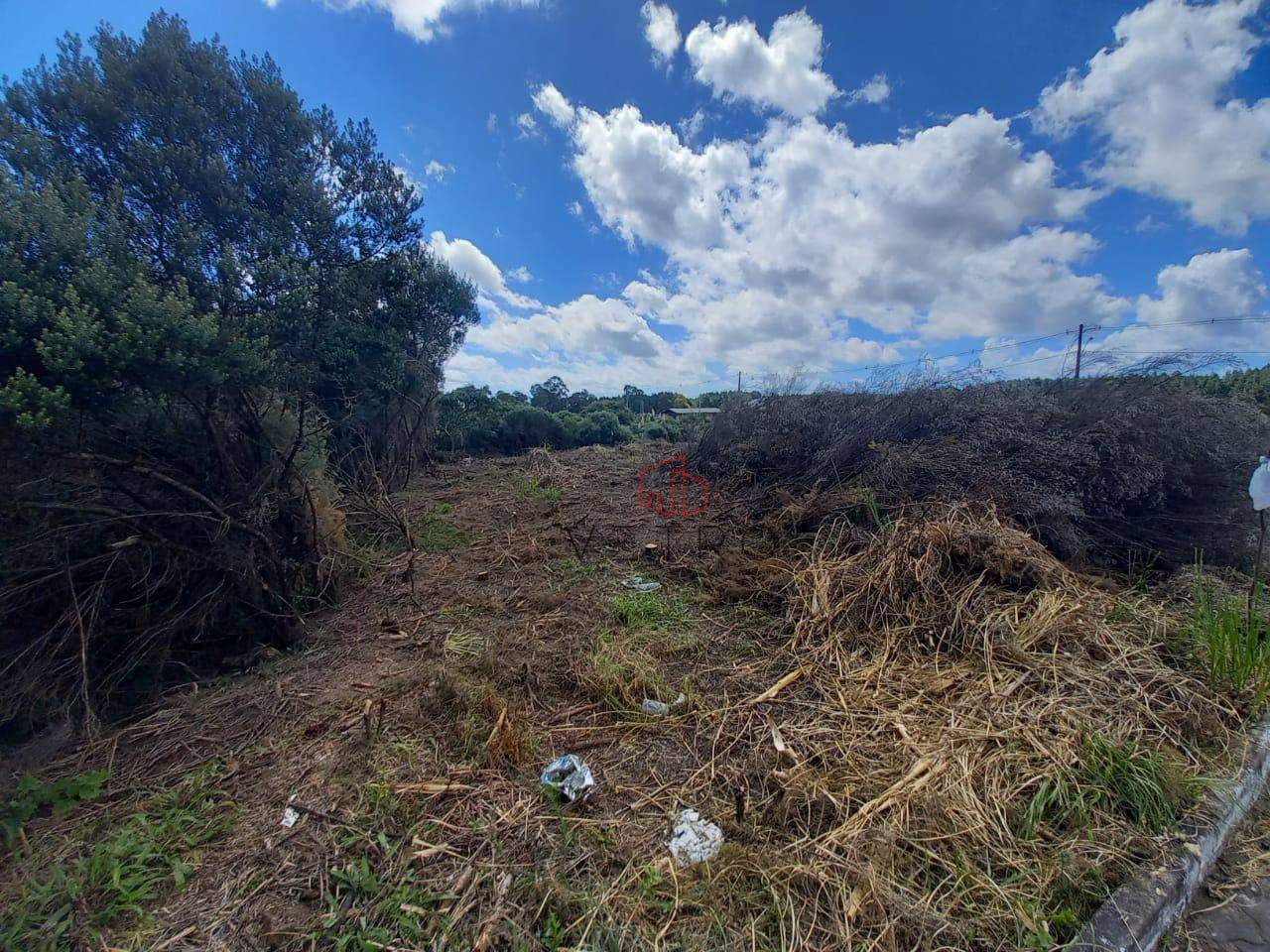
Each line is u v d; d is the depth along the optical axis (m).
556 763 2.16
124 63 3.54
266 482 3.41
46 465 2.48
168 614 3.00
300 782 2.10
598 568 4.59
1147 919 1.51
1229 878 1.77
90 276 2.34
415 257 6.82
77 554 2.76
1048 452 4.23
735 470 6.97
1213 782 2.00
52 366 2.19
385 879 1.65
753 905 1.58
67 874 1.71
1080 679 2.56
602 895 1.60
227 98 3.99
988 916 1.53
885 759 2.18
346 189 5.34
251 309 3.42
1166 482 4.22
